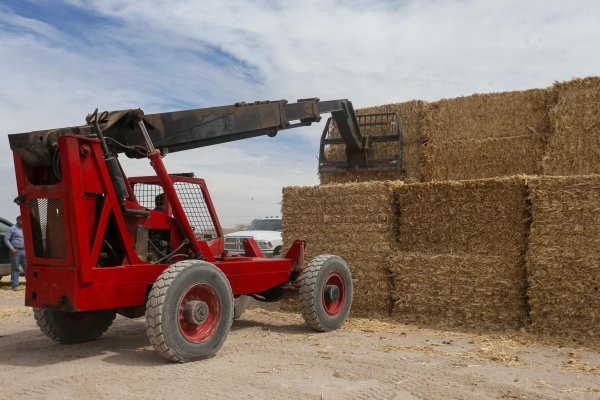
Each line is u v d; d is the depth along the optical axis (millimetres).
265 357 5141
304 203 8500
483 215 7082
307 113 7527
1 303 9406
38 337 6250
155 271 5262
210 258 5883
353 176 9820
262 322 7461
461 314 7148
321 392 3967
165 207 6000
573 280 6262
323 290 6766
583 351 5605
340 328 6961
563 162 7762
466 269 7078
